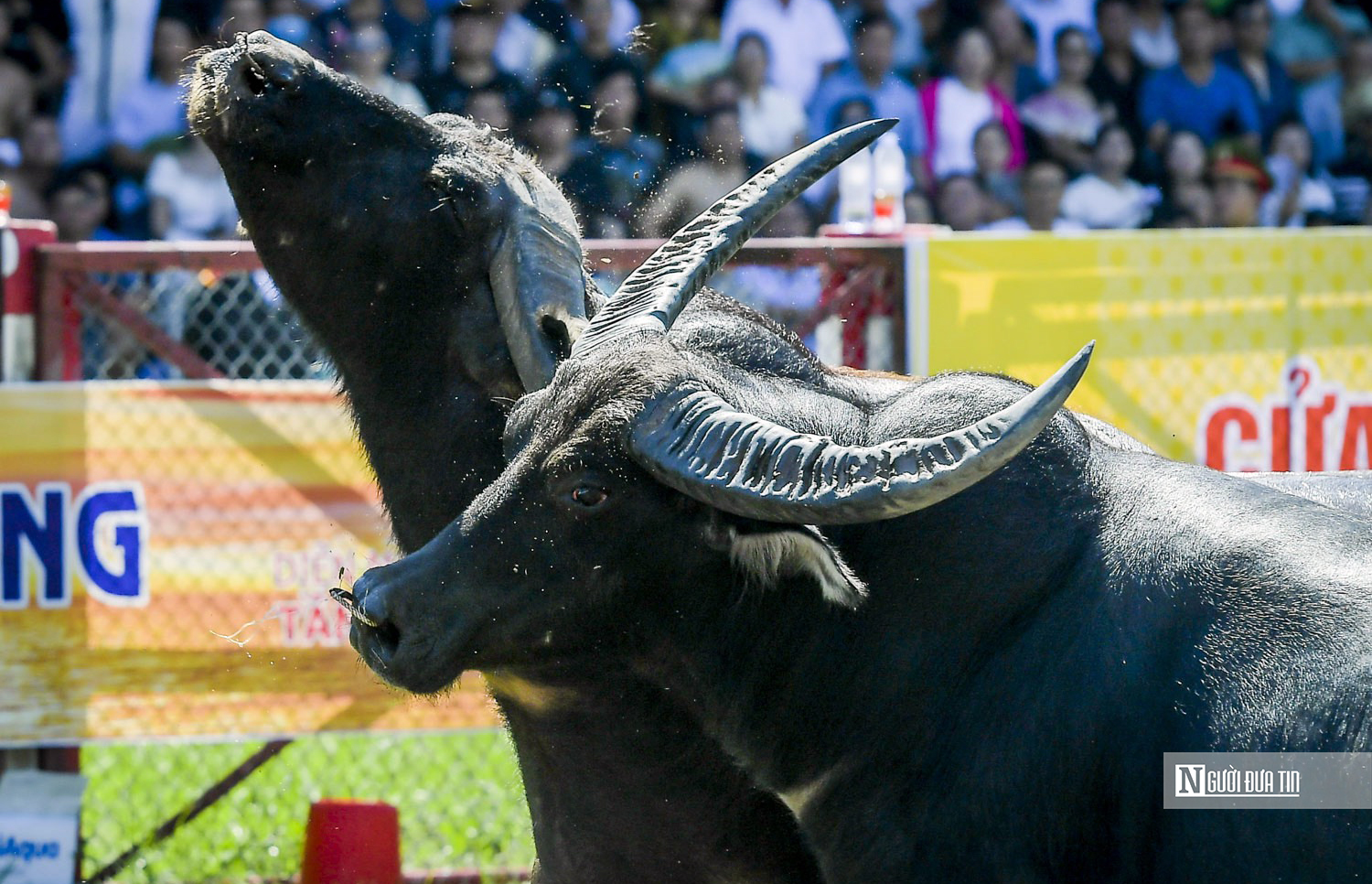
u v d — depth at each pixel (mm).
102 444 22891
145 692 23016
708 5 40375
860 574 14039
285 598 23234
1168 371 25594
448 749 27859
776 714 14445
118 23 36625
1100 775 12828
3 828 22797
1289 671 12273
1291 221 45688
